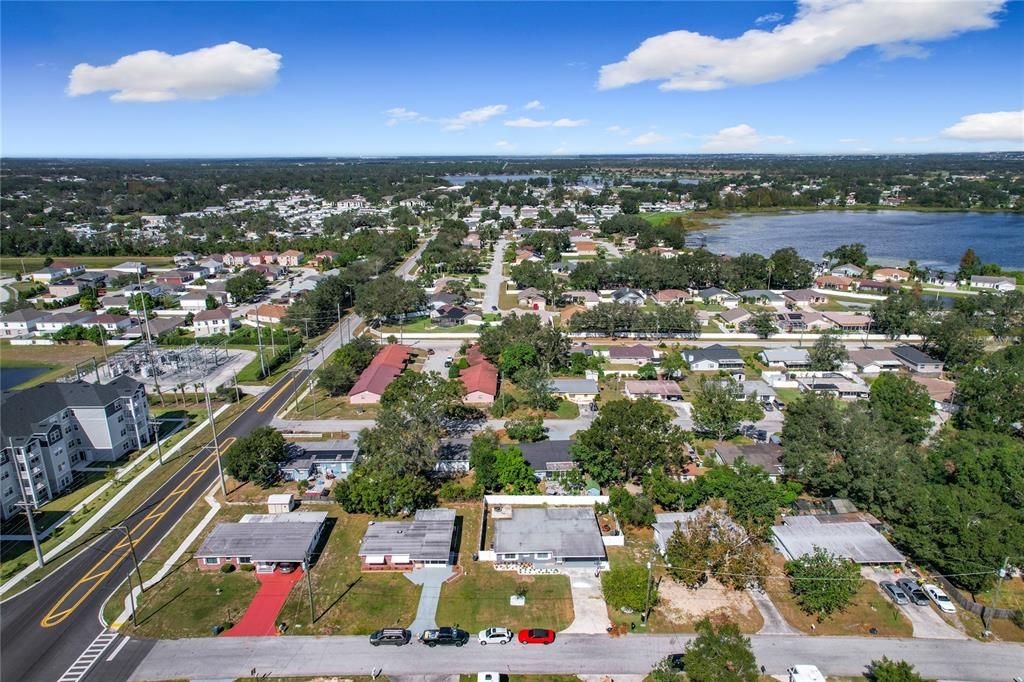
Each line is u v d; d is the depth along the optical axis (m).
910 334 139.62
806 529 65.81
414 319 158.75
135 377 116.75
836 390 106.69
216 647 52.28
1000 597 57.75
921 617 55.94
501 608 57.03
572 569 62.22
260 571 61.97
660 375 114.94
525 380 102.94
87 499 75.19
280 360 126.50
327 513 72.31
